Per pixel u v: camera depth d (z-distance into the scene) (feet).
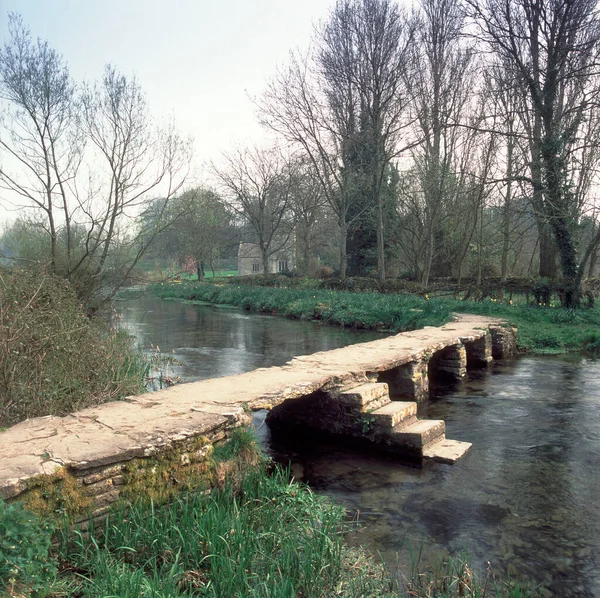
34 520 11.58
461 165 92.68
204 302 108.88
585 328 55.01
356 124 102.94
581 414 29.25
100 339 28.76
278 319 77.92
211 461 17.37
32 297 23.32
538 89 66.23
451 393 34.65
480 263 84.48
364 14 92.02
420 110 93.09
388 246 121.80
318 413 26.35
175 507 15.08
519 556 15.21
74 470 14.01
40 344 22.21
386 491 19.77
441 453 23.02
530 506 18.37
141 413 19.04
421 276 103.09
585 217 72.38
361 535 16.39
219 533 14.60
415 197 100.42
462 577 13.62
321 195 128.47
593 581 14.01
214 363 43.80
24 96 39.65
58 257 42.16
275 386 23.20
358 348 34.50
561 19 63.77
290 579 13.15
